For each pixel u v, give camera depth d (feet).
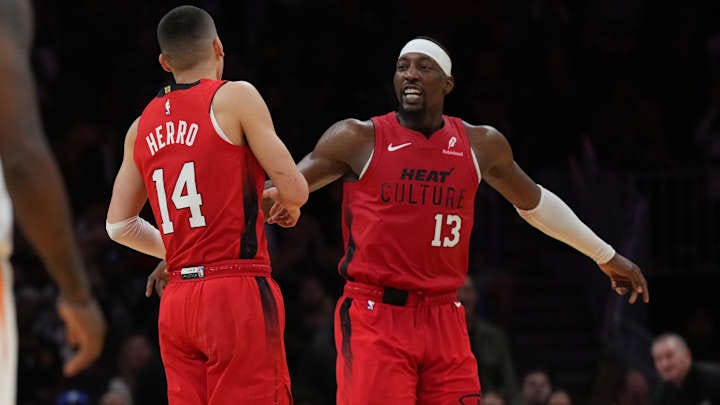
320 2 96.94
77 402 59.11
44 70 92.22
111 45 93.71
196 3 96.48
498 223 90.27
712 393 53.52
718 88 92.73
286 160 26.76
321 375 59.52
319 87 93.15
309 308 70.85
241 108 26.76
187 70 27.84
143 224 29.53
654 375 79.46
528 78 96.17
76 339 17.11
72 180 81.41
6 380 17.43
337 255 78.79
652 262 89.51
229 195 26.96
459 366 31.32
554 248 90.79
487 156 32.14
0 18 16.33
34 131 16.08
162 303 27.66
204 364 27.43
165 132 27.35
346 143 31.35
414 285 30.91
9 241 17.54
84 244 74.49
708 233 89.71
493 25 98.73
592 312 86.69
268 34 94.79
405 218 31.04
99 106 90.63
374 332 30.83
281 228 80.74
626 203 86.89
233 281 26.84
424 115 31.42
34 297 67.97
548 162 93.86
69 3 95.14
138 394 56.70
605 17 97.30
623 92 94.38
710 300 90.12
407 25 98.07
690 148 94.32
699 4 98.32
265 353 26.94
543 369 65.67
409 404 30.63
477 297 80.33
